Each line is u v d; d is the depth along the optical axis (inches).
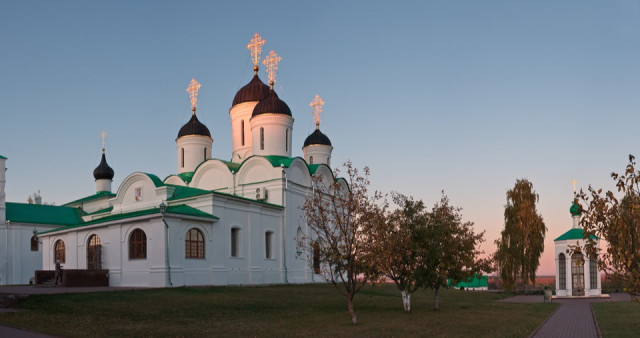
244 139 2058.3
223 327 784.9
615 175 426.6
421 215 1090.1
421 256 1054.4
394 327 820.6
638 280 413.1
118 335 686.5
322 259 917.8
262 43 2148.1
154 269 1290.6
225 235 1465.3
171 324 797.2
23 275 1918.1
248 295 1202.0
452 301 1450.5
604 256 438.9
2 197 1891.0
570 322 993.5
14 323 756.6
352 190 908.0
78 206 2288.4
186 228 1350.9
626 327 880.9
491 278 2485.2
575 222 1963.6
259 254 1583.4
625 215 422.3
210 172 1855.3
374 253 869.2
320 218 935.0
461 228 1152.8
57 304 928.3
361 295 1419.8
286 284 1609.3
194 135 2082.9
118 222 1380.4
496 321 941.2
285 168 1736.0
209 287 1295.5
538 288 2257.6
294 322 863.1
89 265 1486.2
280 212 1695.4
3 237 1879.9
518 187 2121.1
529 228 2039.9
